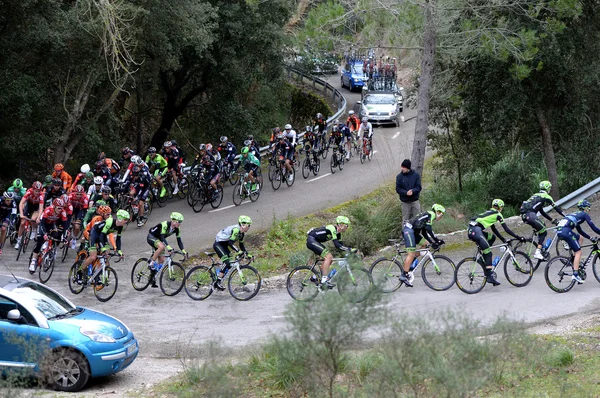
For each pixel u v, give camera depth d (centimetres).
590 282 1767
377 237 2203
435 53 2336
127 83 3506
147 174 2480
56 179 2086
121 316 1648
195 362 1284
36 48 2731
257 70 3750
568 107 2622
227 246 1773
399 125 4459
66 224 1981
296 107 5328
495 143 2678
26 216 2092
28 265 2080
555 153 2886
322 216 2566
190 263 2119
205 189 2681
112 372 1178
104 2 2541
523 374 1112
